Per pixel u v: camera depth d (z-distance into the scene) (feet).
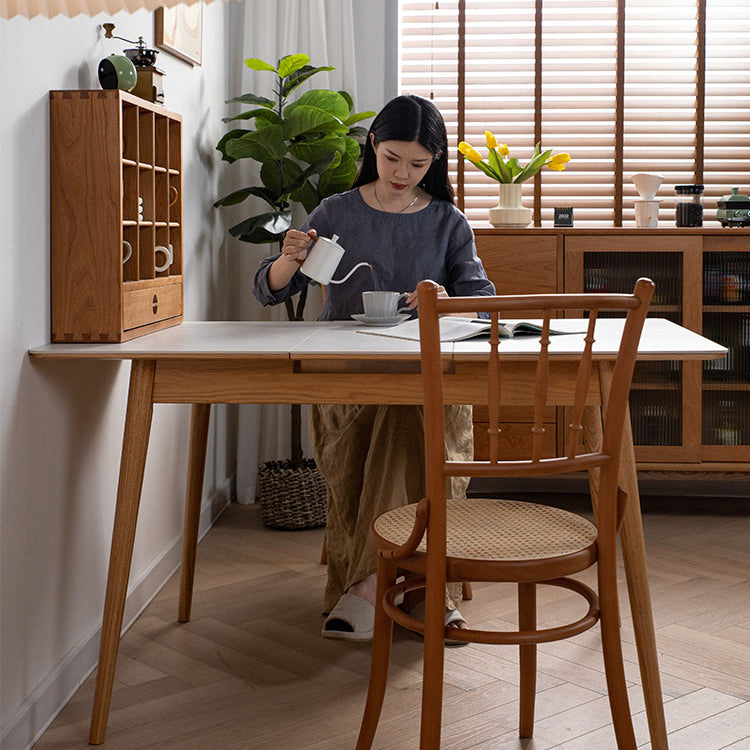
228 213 12.18
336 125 10.83
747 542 10.73
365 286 8.46
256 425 12.34
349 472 8.16
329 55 12.23
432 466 4.96
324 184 11.58
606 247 11.54
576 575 9.39
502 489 13.00
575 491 12.96
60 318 6.52
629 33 12.87
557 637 5.06
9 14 4.74
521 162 13.05
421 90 12.97
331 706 6.64
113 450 7.83
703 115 12.87
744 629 8.04
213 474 11.66
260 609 8.57
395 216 8.45
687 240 11.53
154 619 8.33
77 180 6.45
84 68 7.09
